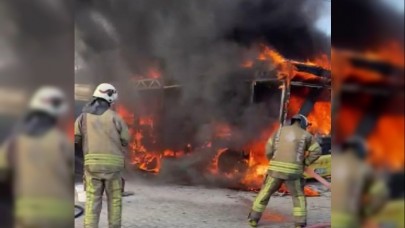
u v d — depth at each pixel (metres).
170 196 5.48
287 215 4.46
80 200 4.36
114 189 3.33
